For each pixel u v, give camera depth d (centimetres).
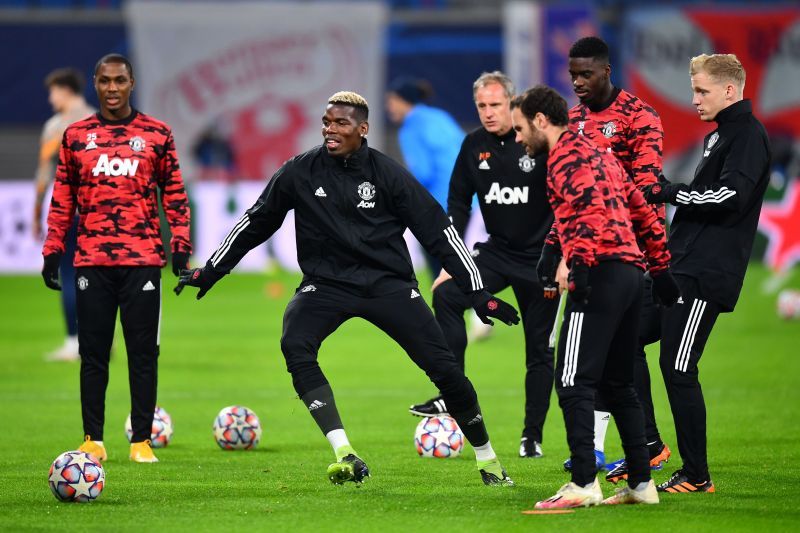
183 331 6462
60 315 7069
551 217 3184
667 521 2227
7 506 2445
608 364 2381
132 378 3072
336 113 2545
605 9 9669
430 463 3028
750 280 8756
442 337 2609
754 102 9650
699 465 2552
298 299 2625
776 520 2241
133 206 3025
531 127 2320
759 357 5394
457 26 9369
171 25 9238
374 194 2588
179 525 2236
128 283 3027
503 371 5066
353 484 2695
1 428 3656
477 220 7912
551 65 9112
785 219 8956
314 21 9288
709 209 2541
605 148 2902
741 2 9956
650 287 2775
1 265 8825
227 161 9319
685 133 9644
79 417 3881
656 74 9644
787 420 3756
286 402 4266
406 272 2627
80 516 2331
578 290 2248
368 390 4572
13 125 9438
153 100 9262
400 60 9419
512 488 2627
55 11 9375
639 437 2386
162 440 3331
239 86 9288
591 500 2348
